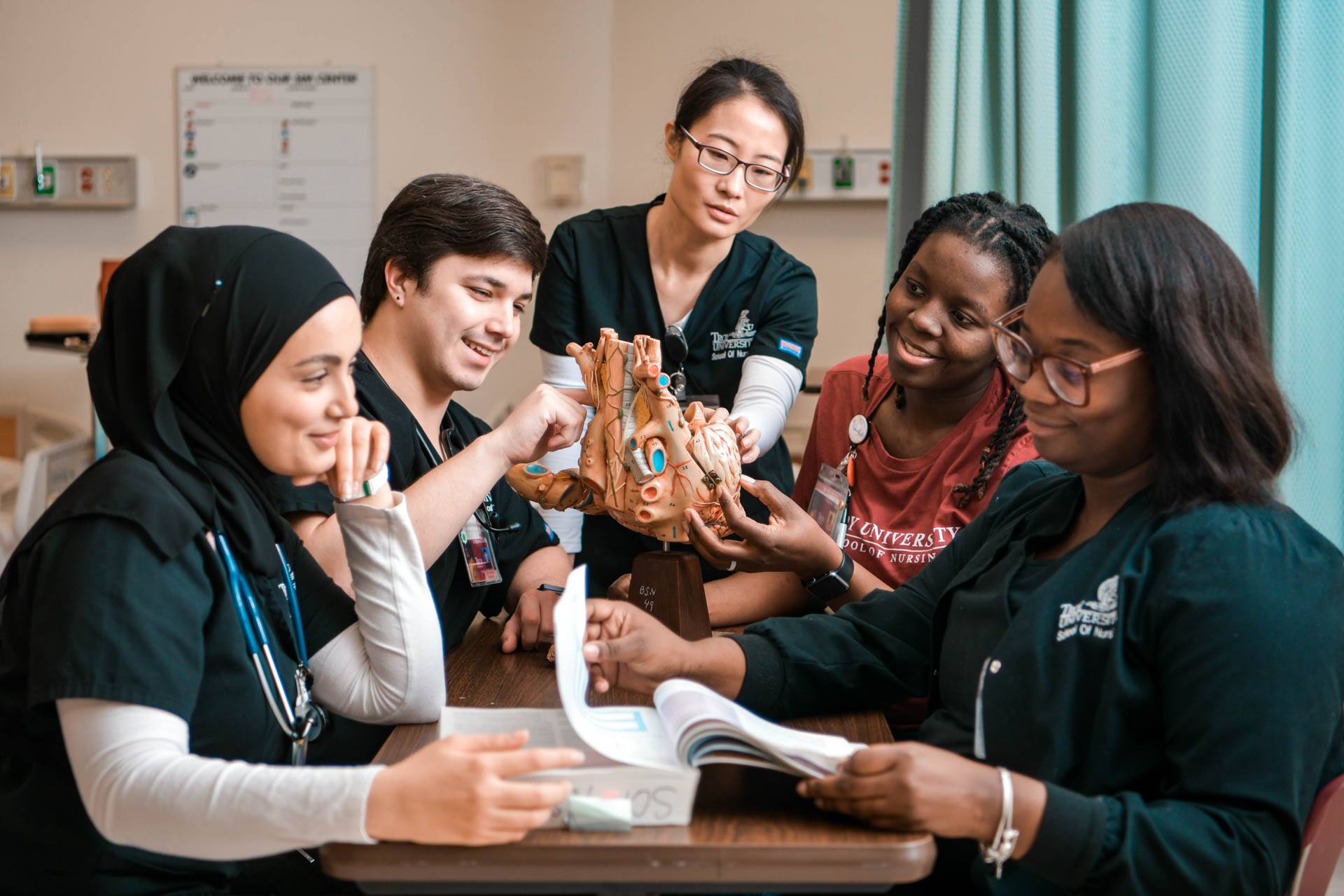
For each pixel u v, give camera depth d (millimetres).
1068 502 1135
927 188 1892
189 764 872
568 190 3629
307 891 1198
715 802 932
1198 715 911
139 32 3668
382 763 1027
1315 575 933
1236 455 970
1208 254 981
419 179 1473
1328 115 1647
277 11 3654
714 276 1971
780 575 1553
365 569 1138
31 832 995
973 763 893
